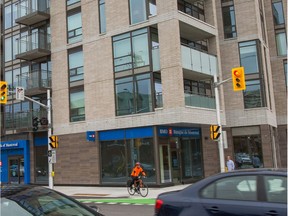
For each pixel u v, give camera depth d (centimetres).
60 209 493
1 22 3525
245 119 2914
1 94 2072
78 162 2709
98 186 2573
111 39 2597
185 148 2614
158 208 666
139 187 1955
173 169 2458
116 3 2595
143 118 2389
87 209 525
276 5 3438
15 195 482
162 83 2327
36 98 3078
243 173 609
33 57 3069
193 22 2511
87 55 2720
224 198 604
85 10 2770
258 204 565
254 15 2973
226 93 3003
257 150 2873
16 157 3180
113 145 2542
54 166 2858
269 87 3170
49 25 3027
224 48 3039
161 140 2384
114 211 1391
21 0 3272
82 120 2728
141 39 2452
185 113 2261
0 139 3284
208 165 2759
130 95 2470
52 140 2359
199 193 634
